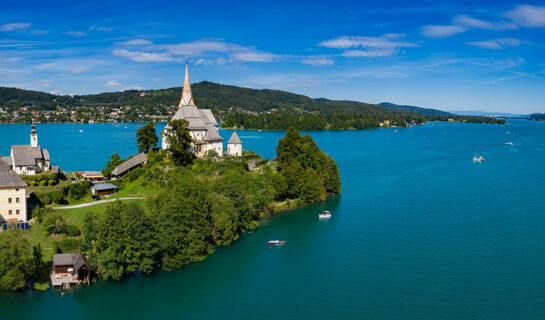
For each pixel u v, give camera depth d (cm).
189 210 11550
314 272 10862
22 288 9581
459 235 13362
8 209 11681
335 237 13238
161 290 9938
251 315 9006
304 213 15775
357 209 16275
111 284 10069
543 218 14988
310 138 19762
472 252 12031
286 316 8975
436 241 12850
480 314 8950
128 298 9556
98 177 16650
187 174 15462
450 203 17112
